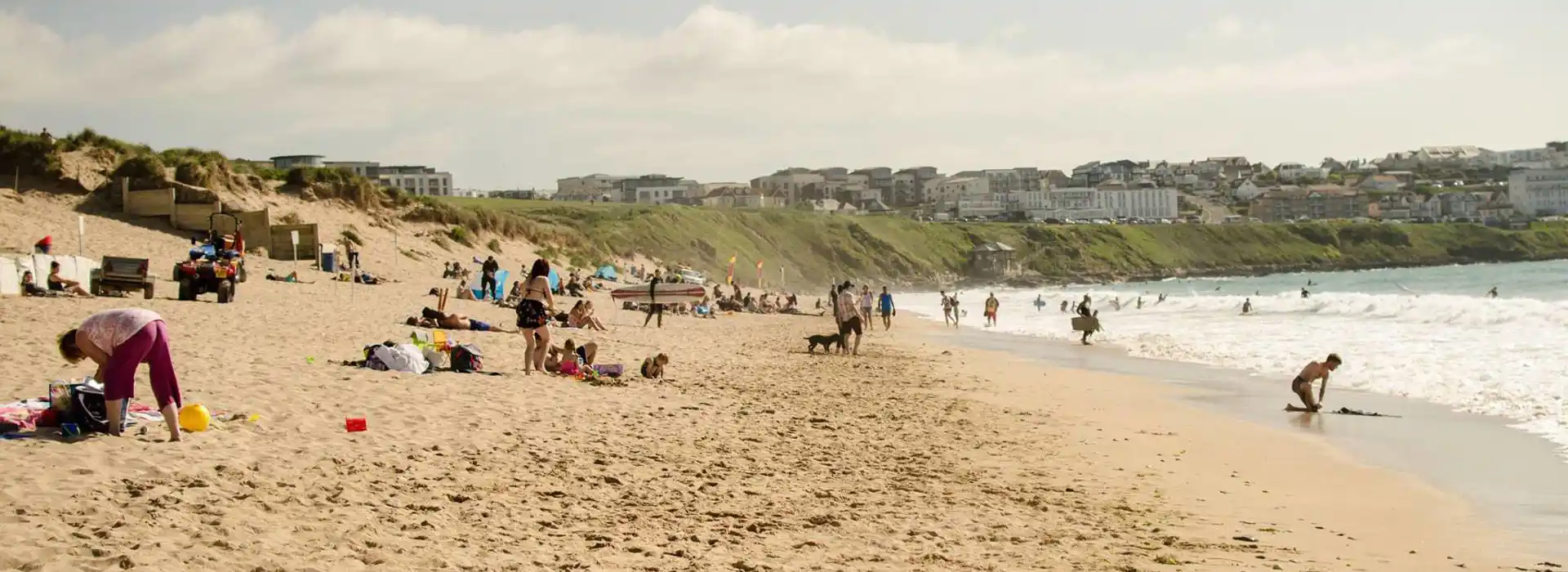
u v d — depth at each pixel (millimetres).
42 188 41500
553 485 9398
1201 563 8180
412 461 9688
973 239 163500
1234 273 184875
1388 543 9117
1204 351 30000
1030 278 158750
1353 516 10180
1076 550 8422
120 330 9320
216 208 41438
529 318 16578
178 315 21453
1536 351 25375
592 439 11680
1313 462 13133
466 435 11141
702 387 17406
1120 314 54844
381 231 54125
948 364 26578
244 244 40094
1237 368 25250
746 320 44531
